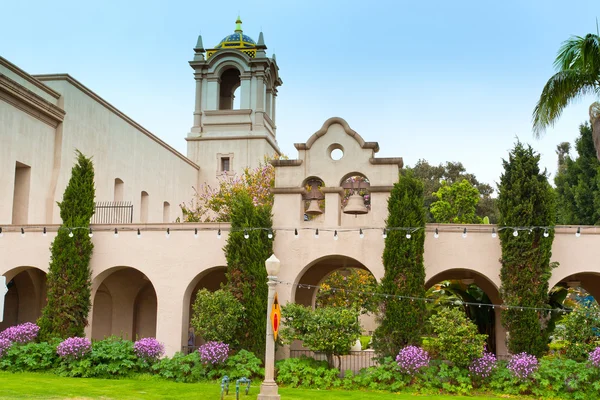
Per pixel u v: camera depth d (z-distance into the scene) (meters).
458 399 15.39
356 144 19.34
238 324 18.22
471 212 43.28
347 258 20.92
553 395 15.95
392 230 18.02
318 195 19.59
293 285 18.94
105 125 29.42
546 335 17.34
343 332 17.56
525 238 17.36
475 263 18.25
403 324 17.53
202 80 43.22
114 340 19.02
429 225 18.55
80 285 19.27
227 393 15.13
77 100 27.08
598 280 20.94
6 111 22.86
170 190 36.97
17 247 20.31
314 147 19.61
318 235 19.03
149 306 24.45
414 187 18.38
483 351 17.52
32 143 24.34
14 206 24.08
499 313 21.11
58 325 19.00
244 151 41.56
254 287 18.50
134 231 20.02
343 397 15.28
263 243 18.84
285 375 17.44
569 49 20.48
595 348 16.34
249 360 17.73
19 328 18.84
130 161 31.77
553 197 17.81
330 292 31.52
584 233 17.91
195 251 19.66
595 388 15.68
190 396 14.83
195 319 18.27
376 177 19.09
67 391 14.87
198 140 42.12
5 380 16.25
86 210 19.94
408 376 16.97
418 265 17.81
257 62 42.44
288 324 18.03
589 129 35.41
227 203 32.31
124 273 23.81
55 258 19.41
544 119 20.23
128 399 14.17
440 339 16.84
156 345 18.22
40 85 24.91
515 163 18.06
